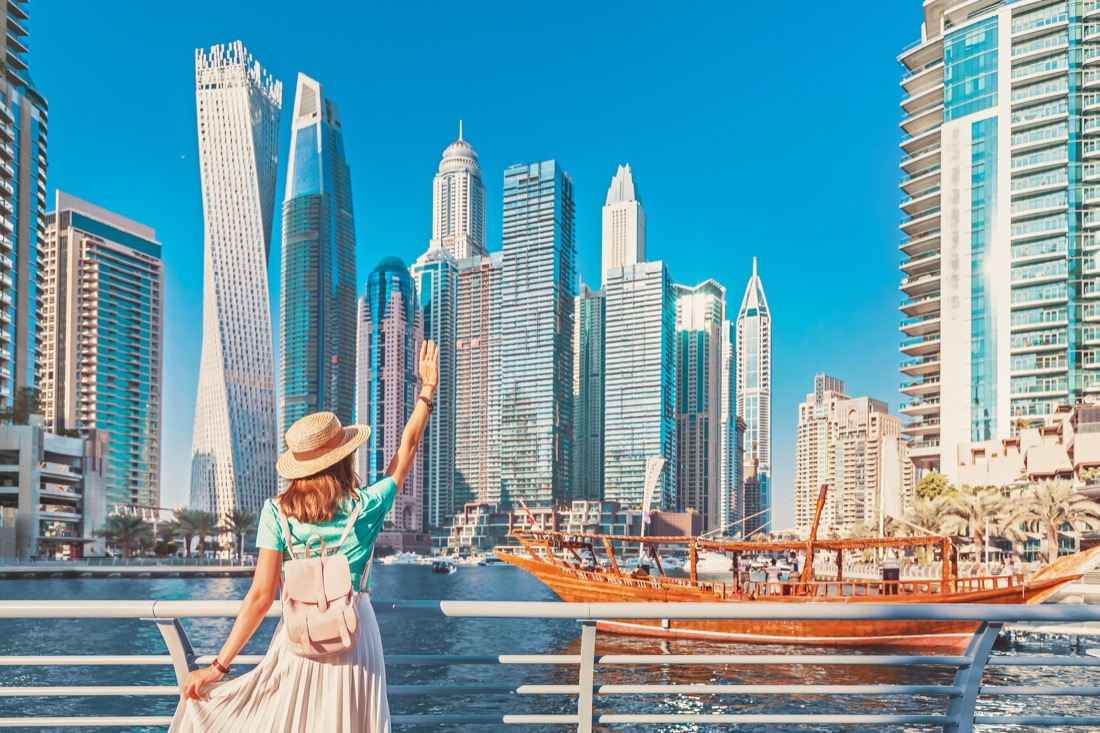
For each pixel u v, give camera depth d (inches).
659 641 1318.9
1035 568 3164.4
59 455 5718.5
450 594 4168.3
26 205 5703.7
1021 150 5157.5
